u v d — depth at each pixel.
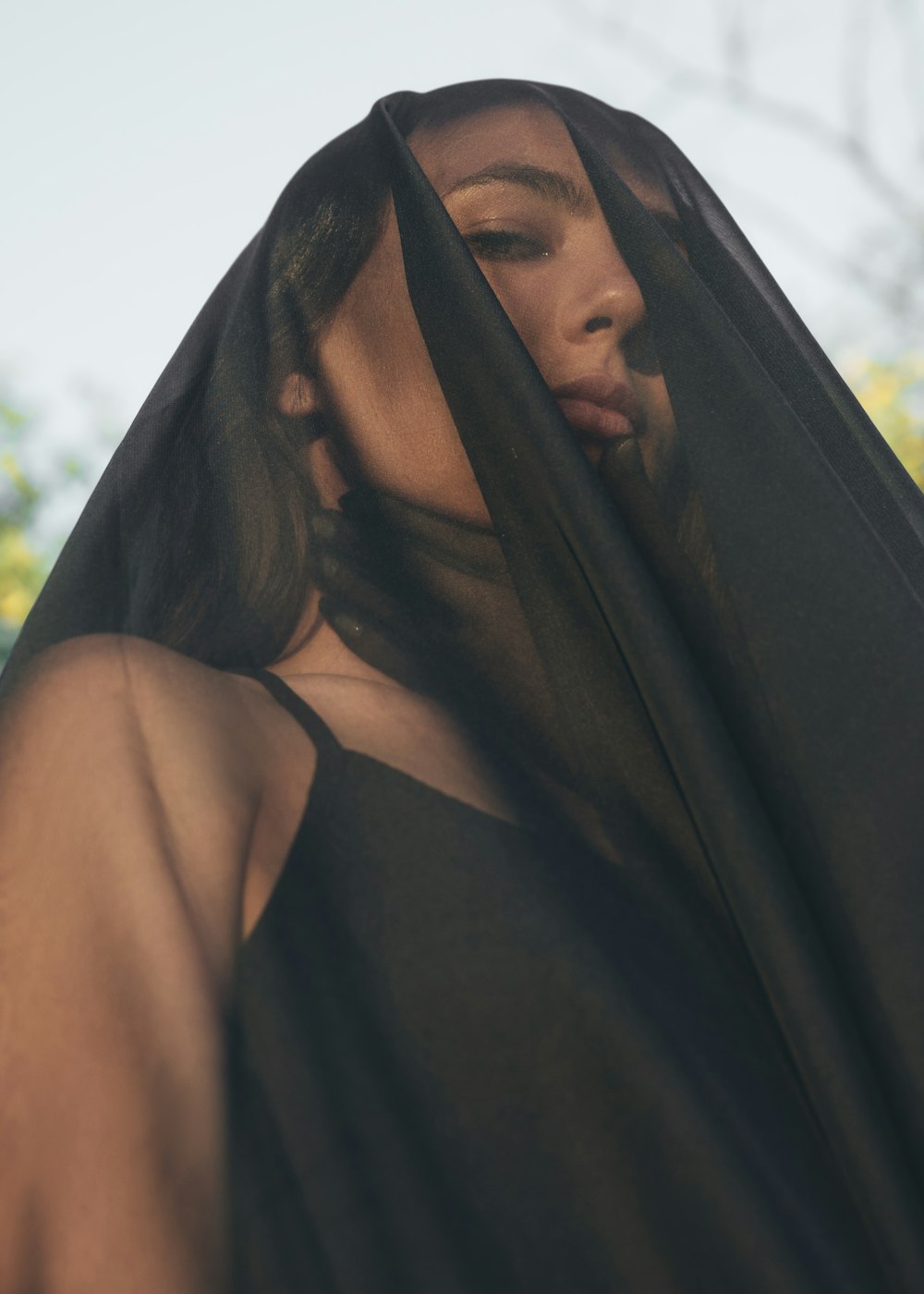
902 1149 0.84
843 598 0.99
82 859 0.78
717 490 1.03
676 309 1.10
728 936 0.94
